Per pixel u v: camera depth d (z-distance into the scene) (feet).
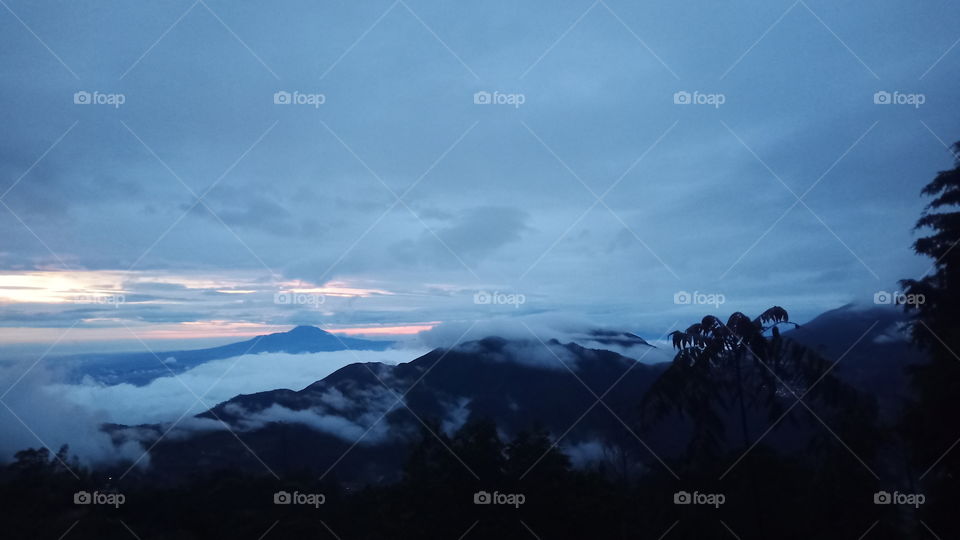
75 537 47.55
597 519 42.63
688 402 52.80
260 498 53.72
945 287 50.03
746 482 50.11
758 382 52.42
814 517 49.80
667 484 51.70
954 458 44.47
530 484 42.73
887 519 48.47
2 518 48.91
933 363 47.34
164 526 50.55
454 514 41.98
